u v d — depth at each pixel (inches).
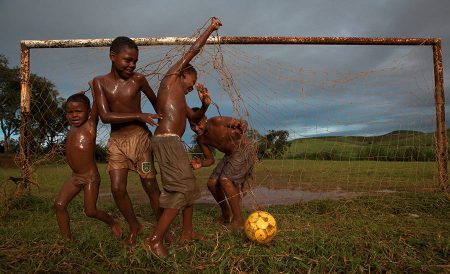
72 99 160.4
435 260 140.9
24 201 268.7
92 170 162.2
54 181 398.9
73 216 240.1
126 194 161.5
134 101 164.2
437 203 261.6
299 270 127.6
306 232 176.4
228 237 160.7
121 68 159.2
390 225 201.3
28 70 295.0
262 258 133.8
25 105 289.7
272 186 378.9
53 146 277.6
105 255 135.0
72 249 141.3
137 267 127.4
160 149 148.8
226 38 289.7
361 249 145.6
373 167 489.4
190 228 163.0
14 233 170.2
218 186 213.5
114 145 161.3
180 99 159.0
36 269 125.7
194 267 126.6
